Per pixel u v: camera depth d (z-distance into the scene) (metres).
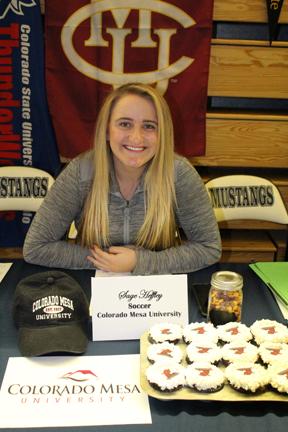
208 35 2.34
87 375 0.98
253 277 1.44
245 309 1.25
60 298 1.10
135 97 1.36
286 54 2.44
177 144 2.52
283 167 2.63
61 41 2.35
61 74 2.40
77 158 1.53
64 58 2.38
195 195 1.53
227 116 2.50
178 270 1.44
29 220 2.64
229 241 2.70
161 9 2.30
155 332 1.04
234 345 1.00
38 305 1.08
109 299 1.10
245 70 2.47
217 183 1.96
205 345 0.99
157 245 1.53
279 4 2.33
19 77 2.41
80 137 2.49
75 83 2.42
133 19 2.32
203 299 1.27
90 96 2.44
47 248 1.44
